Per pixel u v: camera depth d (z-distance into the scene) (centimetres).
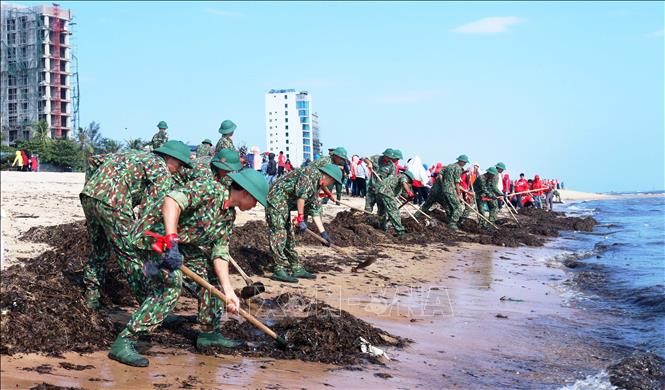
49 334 546
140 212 643
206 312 604
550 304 1009
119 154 637
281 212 992
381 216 1745
